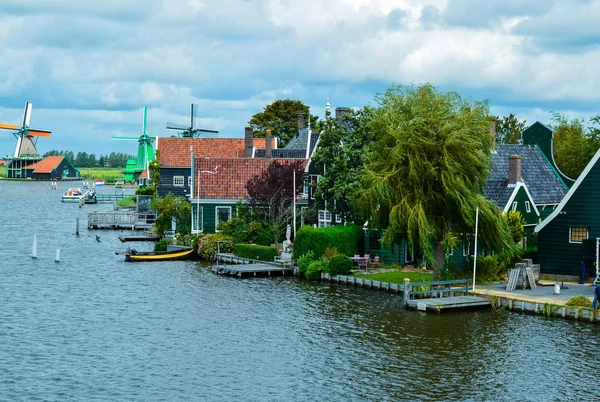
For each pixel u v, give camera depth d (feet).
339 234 214.90
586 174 177.58
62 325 154.51
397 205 174.91
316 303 173.58
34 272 221.25
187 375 122.62
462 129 175.01
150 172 437.17
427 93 182.29
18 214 455.22
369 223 185.78
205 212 278.87
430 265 188.34
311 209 247.70
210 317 161.07
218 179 282.36
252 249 234.17
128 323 156.25
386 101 185.06
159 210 304.50
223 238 249.55
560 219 181.88
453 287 177.27
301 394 113.80
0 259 249.55
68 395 113.09
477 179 179.42
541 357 130.00
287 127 498.28
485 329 147.74
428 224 173.17
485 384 117.50
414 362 128.36
